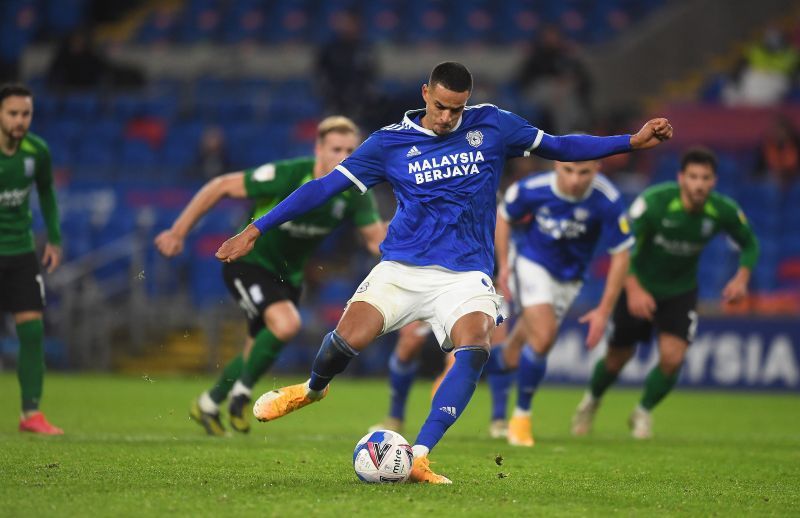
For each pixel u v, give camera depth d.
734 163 71.94
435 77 19.70
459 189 20.22
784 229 66.81
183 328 62.84
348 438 30.53
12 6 92.12
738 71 79.75
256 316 30.31
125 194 69.25
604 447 29.47
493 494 18.80
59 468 21.25
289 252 30.36
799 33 85.62
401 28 87.81
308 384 20.09
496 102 72.44
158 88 84.00
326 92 70.25
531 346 30.17
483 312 19.81
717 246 63.56
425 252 20.09
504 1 88.81
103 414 37.19
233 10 91.94
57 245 31.36
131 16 97.31
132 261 65.00
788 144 69.62
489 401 50.16
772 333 55.31
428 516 16.25
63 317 62.31
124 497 17.66
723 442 31.81
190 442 27.23
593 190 30.55
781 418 42.69
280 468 22.02
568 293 32.16
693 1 87.62
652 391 33.62
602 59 81.62
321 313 61.69
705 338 56.41
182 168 71.94
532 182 31.23
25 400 29.55
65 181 70.44
